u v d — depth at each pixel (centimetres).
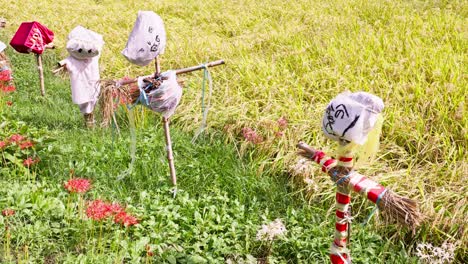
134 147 502
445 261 451
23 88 730
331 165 404
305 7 1077
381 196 390
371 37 780
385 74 668
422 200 488
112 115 496
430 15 919
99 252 441
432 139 550
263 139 582
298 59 730
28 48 662
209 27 980
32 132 560
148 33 469
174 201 499
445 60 687
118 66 774
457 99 596
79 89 604
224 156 561
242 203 506
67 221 459
